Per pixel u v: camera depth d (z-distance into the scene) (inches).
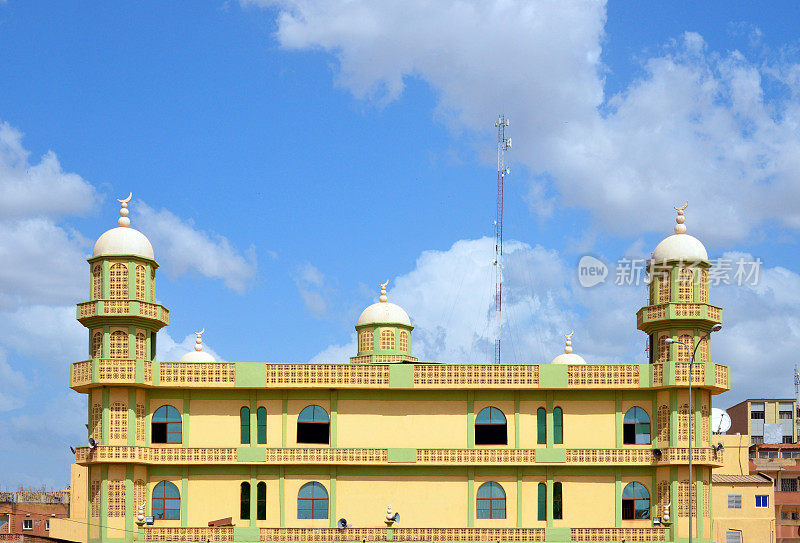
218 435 2508.6
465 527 2463.1
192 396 2518.5
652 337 2588.6
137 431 2465.6
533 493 2516.0
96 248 2482.8
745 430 4596.5
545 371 2506.2
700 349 2511.1
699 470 2481.5
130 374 2406.5
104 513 2391.7
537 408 2541.8
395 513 2433.6
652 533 2429.9
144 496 2472.9
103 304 2427.4
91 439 2394.2
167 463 2464.3
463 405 2534.5
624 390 2529.5
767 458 3656.5
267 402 2524.6
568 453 2496.3
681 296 2522.1
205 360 3046.3
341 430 2514.8
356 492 2504.9
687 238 2571.4
